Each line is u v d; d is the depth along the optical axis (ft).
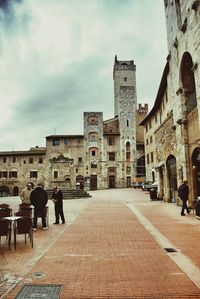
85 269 19.57
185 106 55.77
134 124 180.14
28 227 26.73
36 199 36.60
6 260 22.03
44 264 20.83
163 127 73.82
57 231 34.47
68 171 164.86
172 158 67.26
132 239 29.04
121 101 183.11
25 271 19.26
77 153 174.09
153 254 23.31
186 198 46.78
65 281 17.35
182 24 51.67
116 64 220.64
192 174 52.75
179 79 56.85
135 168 174.40
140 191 122.31
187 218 43.14
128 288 16.19
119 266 20.17
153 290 15.84
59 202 40.78
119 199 84.64
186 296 15.02
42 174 173.06
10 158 179.01
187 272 18.65
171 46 62.03
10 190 175.42
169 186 70.85
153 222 39.99
